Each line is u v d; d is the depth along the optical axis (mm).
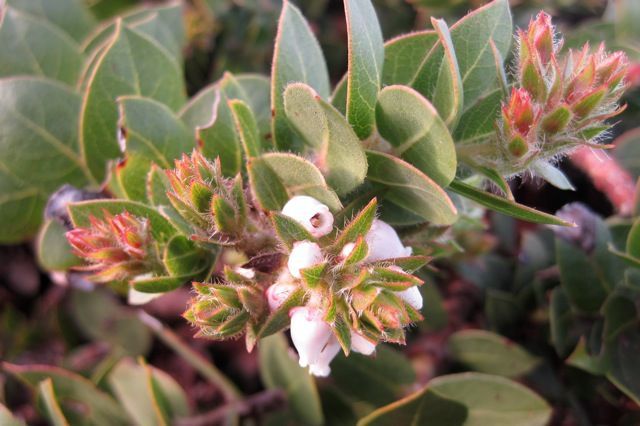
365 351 115
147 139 149
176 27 221
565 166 219
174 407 192
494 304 194
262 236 128
